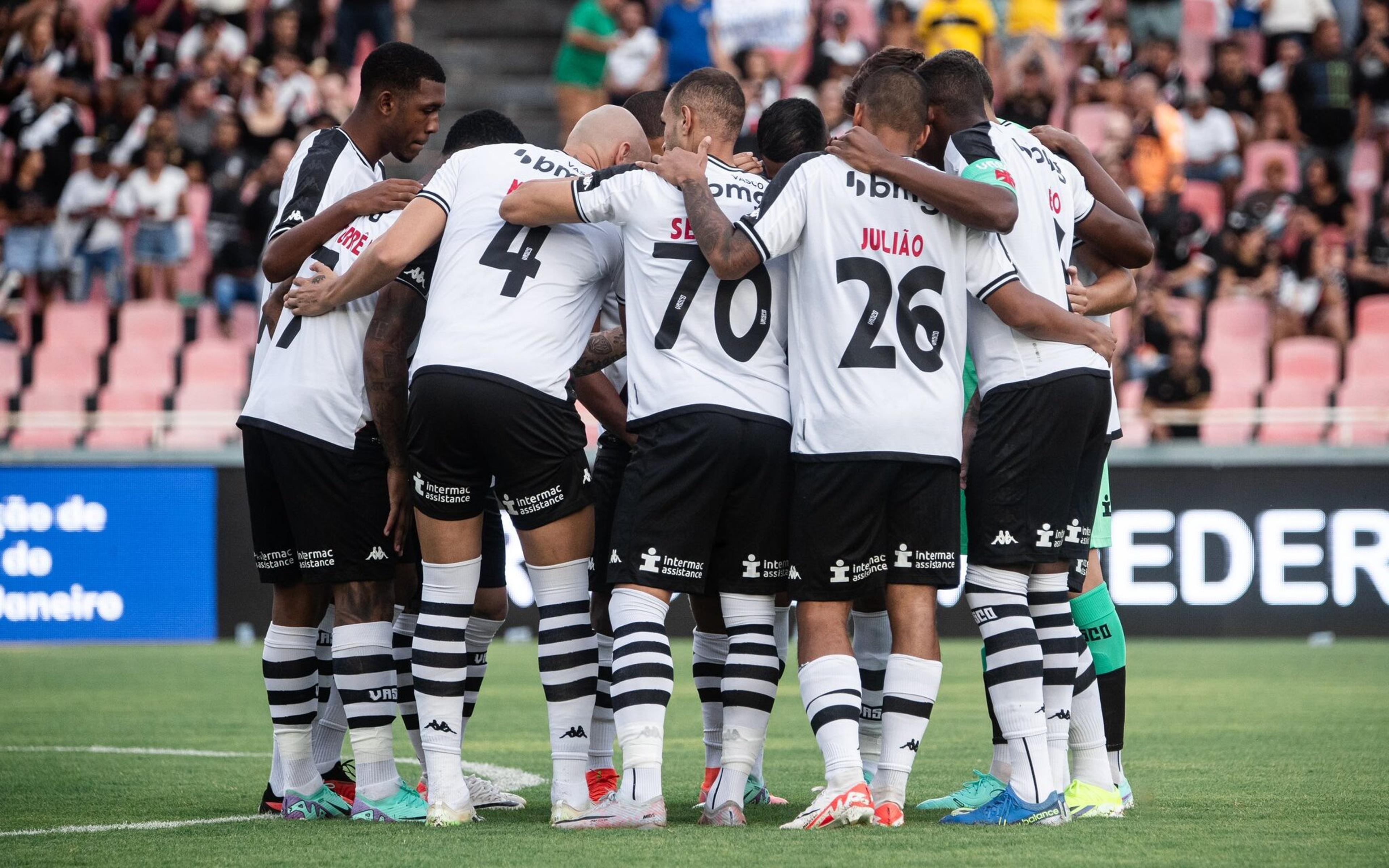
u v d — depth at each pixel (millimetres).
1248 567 36375
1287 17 51375
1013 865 11609
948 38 48812
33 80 48938
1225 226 44906
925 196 13672
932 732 22609
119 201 47219
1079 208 15164
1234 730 22344
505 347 14047
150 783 17734
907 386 13672
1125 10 51438
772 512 14047
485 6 61344
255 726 23469
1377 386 41906
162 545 37719
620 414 16016
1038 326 13906
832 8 55688
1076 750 14984
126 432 42562
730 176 14477
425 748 14398
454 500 14242
